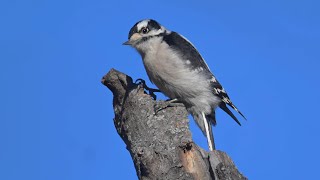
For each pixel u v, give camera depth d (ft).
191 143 27.50
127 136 30.37
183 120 28.86
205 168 27.30
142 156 27.68
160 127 28.55
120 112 31.96
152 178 27.04
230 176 27.22
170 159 27.07
